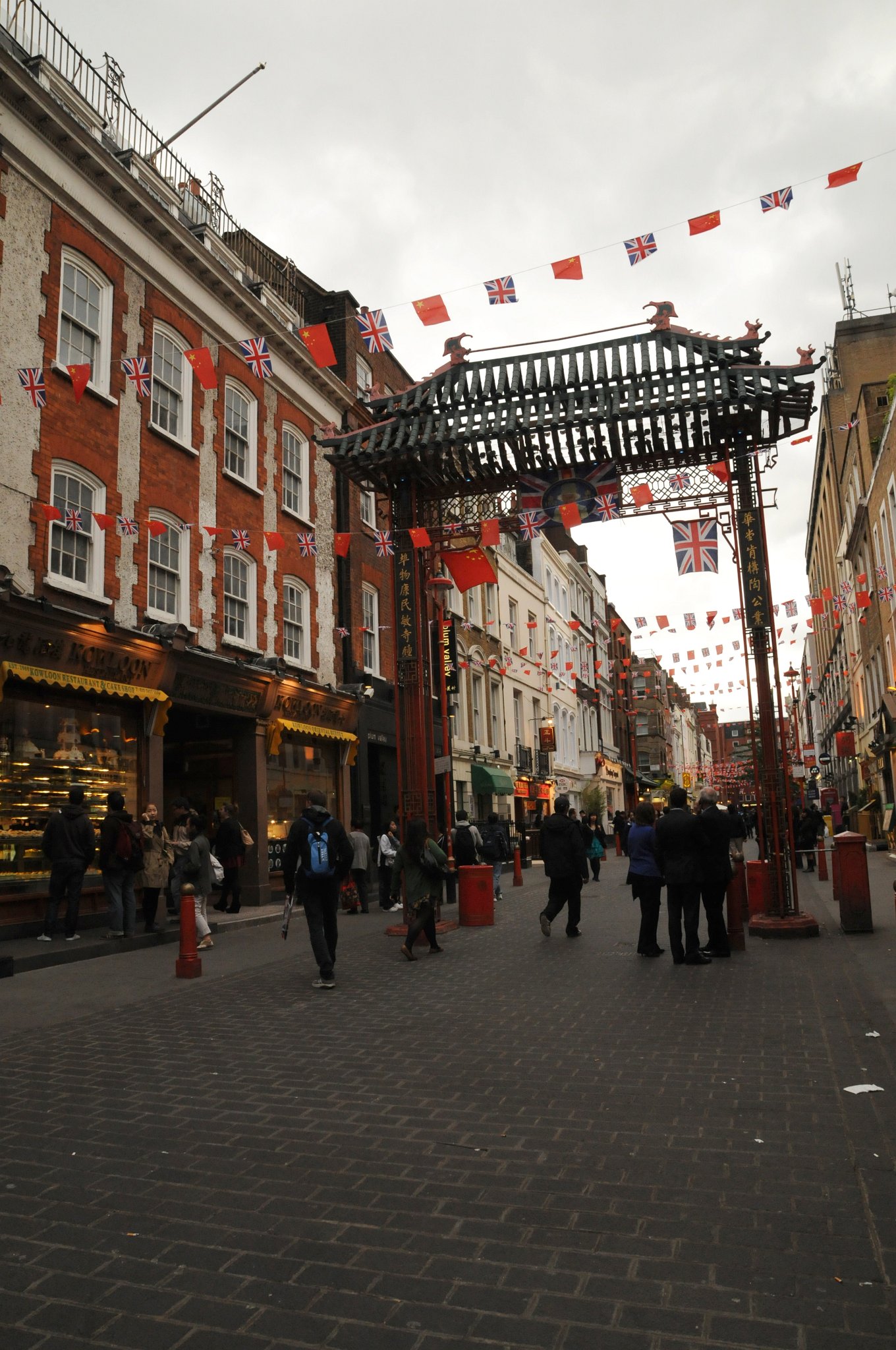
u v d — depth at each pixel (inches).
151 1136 193.3
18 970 402.9
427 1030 283.0
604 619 2269.9
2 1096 223.1
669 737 3582.7
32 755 513.0
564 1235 143.6
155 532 573.3
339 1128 195.8
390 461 512.1
